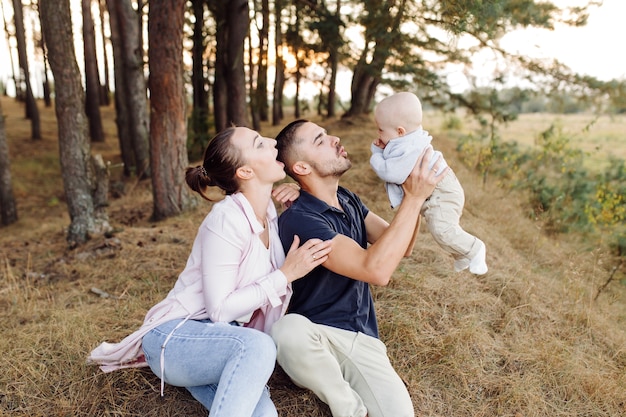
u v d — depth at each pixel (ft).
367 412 6.91
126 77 36.86
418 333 9.71
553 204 23.80
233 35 29.14
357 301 7.19
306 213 6.96
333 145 7.19
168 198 20.30
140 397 7.68
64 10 16.07
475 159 31.01
